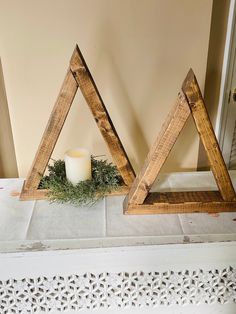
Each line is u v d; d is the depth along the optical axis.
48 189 0.74
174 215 0.70
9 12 0.73
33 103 0.83
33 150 0.89
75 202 0.72
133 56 0.80
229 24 0.83
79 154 0.74
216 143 0.66
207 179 0.82
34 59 0.78
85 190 0.72
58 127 0.69
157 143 0.65
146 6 0.75
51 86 0.82
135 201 0.70
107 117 0.68
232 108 0.92
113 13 0.75
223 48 0.87
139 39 0.78
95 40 0.77
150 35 0.78
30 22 0.74
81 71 0.64
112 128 0.70
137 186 0.68
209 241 0.64
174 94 0.85
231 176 0.86
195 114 0.62
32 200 0.75
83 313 0.69
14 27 0.74
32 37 0.76
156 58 0.80
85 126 0.88
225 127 0.94
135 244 0.63
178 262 0.65
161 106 0.86
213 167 0.68
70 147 0.90
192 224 0.68
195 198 0.72
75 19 0.75
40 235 0.65
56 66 0.79
